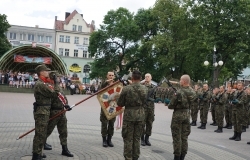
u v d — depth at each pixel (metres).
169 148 8.88
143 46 46.56
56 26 73.12
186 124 7.26
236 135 11.47
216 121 14.43
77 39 72.31
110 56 50.25
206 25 35.41
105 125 8.46
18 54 43.94
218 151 9.12
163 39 41.28
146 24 48.78
